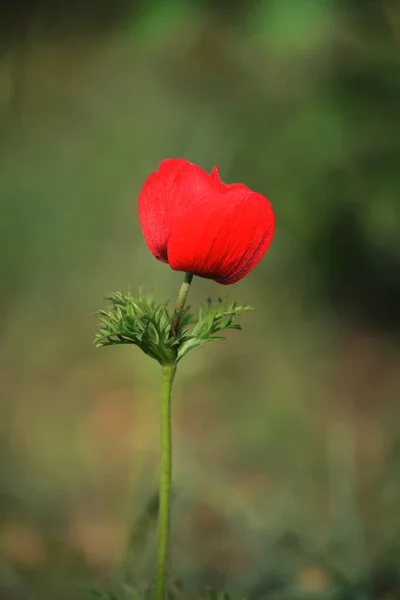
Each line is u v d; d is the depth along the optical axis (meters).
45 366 1.48
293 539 0.79
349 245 1.62
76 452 1.13
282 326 1.60
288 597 0.75
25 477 1.01
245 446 1.18
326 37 1.48
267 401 1.33
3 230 1.63
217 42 1.61
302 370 1.50
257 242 0.61
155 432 1.22
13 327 1.56
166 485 0.62
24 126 1.67
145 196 0.62
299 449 1.17
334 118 1.47
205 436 1.24
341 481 0.98
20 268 1.62
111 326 0.61
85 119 1.71
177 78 1.67
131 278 1.60
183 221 0.60
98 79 1.72
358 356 1.58
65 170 1.68
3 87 1.61
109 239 1.65
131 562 0.75
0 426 1.22
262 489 1.04
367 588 0.75
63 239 1.64
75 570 0.81
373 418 1.31
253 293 1.63
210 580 0.79
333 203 1.53
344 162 1.48
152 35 1.65
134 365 1.40
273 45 1.52
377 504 0.95
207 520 0.94
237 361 1.50
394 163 1.47
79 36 1.72
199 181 0.61
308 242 1.61
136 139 1.68
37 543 0.84
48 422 1.24
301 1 1.50
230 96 1.63
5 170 1.66
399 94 1.45
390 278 1.68
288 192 1.55
